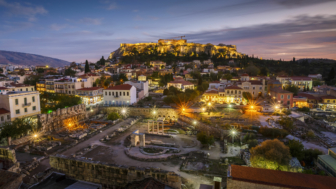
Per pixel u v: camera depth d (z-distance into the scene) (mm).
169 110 87688
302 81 144625
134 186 20422
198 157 49031
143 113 90125
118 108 91625
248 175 21859
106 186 22688
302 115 83375
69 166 24188
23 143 56031
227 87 110938
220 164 44469
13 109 64188
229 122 73375
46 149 51969
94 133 66562
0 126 54875
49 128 66875
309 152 47938
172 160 47438
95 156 49469
